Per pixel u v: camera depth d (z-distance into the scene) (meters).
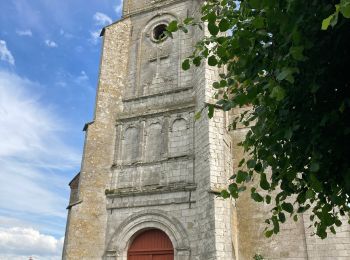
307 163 6.09
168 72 21.59
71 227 17.84
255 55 6.29
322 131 5.61
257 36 6.00
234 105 6.51
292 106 5.89
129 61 23.09
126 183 19.27
